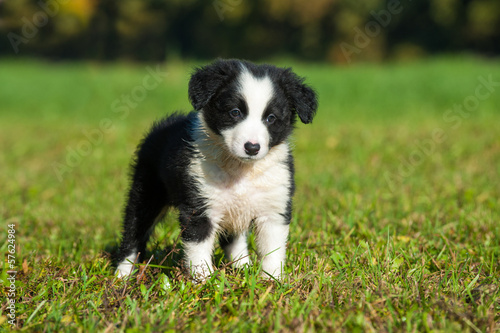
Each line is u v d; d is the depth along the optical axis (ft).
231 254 17.80
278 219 16.25
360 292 14.33
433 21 160.66
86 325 12.69
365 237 19.47
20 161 40.78
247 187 15.84
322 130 49.98
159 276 15.24
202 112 16.01
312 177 31.35
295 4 152.76
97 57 155.02
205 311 13.48
